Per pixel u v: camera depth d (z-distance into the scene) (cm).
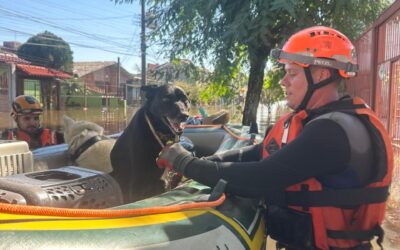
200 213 180
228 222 186
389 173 176
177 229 162
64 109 2909
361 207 174
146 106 312
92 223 145
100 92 4197
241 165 185
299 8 596
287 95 197
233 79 799
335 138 167
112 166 326
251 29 577
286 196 184
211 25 651
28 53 3472
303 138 170
